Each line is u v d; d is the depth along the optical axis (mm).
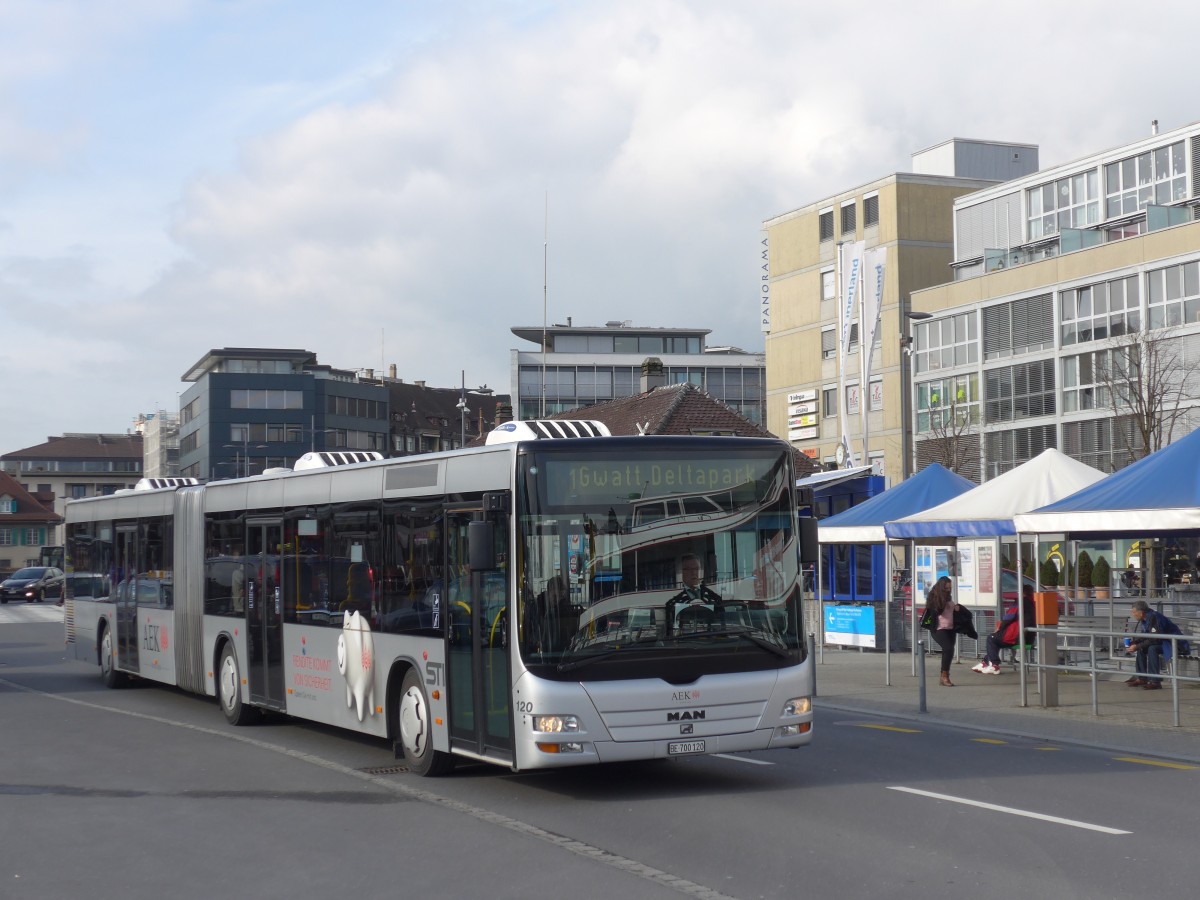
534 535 11398
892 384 72875
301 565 16188
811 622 32688
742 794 11914
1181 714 18109
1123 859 8992
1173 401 52719
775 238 81812
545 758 11102
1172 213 57344
